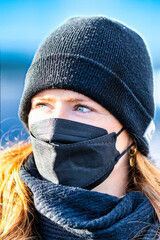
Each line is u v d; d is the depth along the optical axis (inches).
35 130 55.2
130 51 55.5
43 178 54.3
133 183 60.9
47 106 55.0
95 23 54.5
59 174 51.6
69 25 55.3
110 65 52.3
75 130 51.7
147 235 49.7
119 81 52.9
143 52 59.7
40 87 52.6
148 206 52.7
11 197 56.9
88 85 50.6
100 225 44.6
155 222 53.1
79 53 51.6
